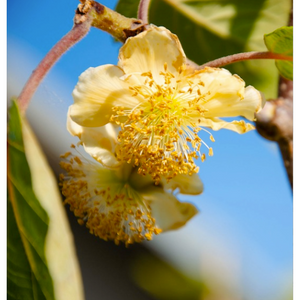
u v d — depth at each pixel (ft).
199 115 0.88
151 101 0.87
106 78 0.85
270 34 0.86
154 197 0.93
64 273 0.70
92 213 0.93
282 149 0.92
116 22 0.84
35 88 0.79
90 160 0.94
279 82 0.93
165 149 0.88
